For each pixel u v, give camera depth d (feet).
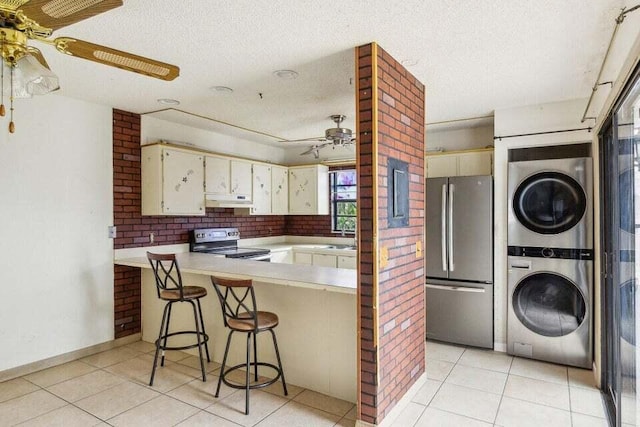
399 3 6.20
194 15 6.59
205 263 11.44
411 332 9.33
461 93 10.82
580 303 10.95
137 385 9.75
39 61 5.62
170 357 11.68
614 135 7.73
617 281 7.88
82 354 11.67
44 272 10.82
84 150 11.74
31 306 10.56
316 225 20.12
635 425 6.98
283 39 7.52
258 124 14.73
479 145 14.98
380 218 7.64
